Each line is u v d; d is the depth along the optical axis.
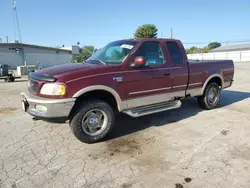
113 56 4.33
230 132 4.26
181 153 3.42
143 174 2.87
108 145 3.77
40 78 3.54
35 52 34.59
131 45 4.30
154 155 3.37
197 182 2.68
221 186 2.60
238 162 3.12
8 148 3.65
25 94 3.87
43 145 3.77
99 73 3.70
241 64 30.62
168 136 4.11
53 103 3.34
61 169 3.02
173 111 5.81
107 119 3.91
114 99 4.00
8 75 14.50
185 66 4.96
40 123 4.88
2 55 31.27
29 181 2.74
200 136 4.08
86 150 3.58
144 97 4.31
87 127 3.79
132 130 4.45
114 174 2.88
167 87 4.66
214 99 6.01
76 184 2.68
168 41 4.79
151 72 4.33
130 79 4.02
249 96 7.79
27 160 3.26
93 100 3.76
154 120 5.06
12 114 5.66
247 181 2.69
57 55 38.06
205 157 3.28
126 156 3.36
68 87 3.40
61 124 4.80
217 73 5.79
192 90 5.27
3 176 2.85
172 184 2.65
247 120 4.99
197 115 5.42
